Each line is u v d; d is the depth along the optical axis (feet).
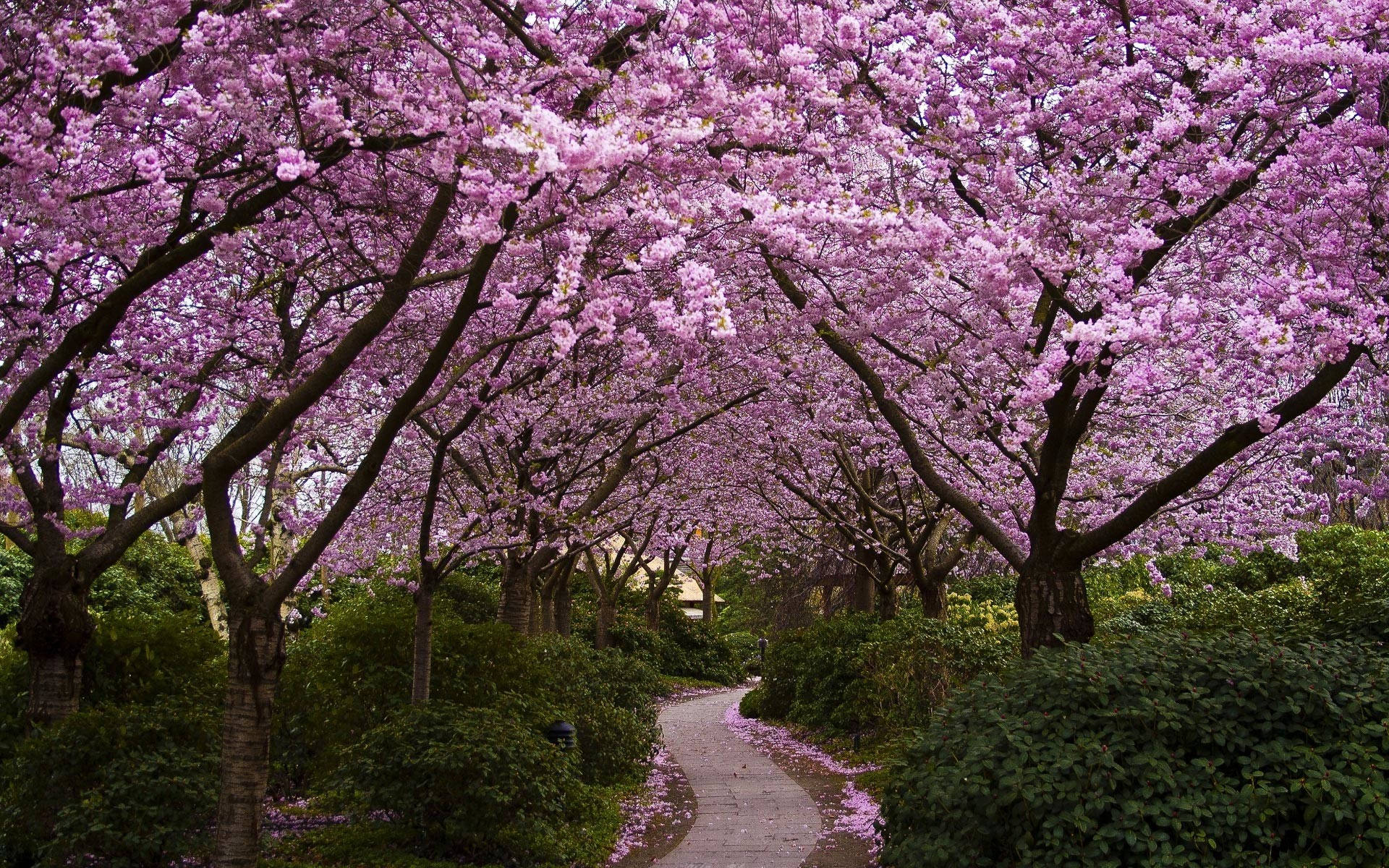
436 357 19.25
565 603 74.38
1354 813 15.85
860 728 48.78
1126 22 23.56
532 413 33.63
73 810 21.77
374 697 32.76
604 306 16.94
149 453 28.17
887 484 57.11
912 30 23.06
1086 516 35.47
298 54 17.63
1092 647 20.89
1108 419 36.19
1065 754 17.54
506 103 15.33
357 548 43.27
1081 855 16.60
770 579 100.01
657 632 102.99
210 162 20.76
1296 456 34.71
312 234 26.99
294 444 33.96
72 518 63.93
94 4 16.51
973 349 26.91
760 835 30.83
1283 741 17.13
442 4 20.68
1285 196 21.75
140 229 20.79
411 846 26.91
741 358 33.96
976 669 40.86
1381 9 18.92
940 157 24.00
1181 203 22.99
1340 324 17.75
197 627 32.63
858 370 27.58
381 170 22.86
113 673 29.76
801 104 21.44
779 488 53.78
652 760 44.47
